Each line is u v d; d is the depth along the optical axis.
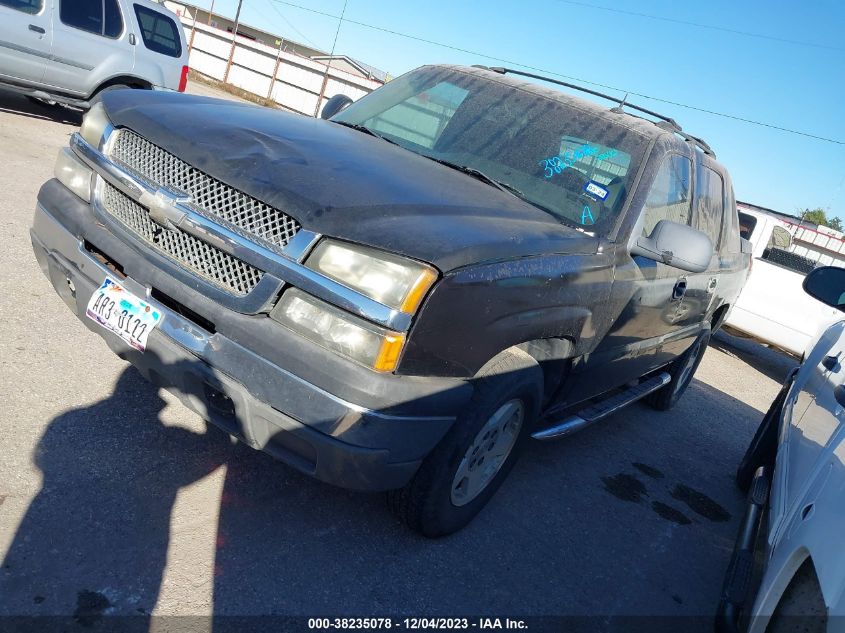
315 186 2.56
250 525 2.82
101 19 9.21
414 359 2.38
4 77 8.52
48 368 3.49
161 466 3.01
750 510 3.32
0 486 2.62
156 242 2.73
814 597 1.81
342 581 2.68
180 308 2.67
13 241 4.95
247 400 2.44
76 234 2.94
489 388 2.78
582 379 3.54
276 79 29.81
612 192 3.54
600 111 4.00
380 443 2.38
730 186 5.31
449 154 3.67
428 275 2.33
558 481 4.12
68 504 2.63
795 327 9.35
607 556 3.48
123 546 2.52
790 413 3.91
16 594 2.19
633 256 3.52
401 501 2.85
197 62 31.58
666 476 4.77
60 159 3.13
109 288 2.78
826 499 2.02
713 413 6.74
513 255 2.68
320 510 3.05
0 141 7.69
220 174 2.59
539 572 3.15
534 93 4.06
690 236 3.32
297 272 2.37
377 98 4.26
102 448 3.01
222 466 3.14
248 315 2.46
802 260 9.96
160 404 3.47
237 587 2.49
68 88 9.14
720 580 3.62
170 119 2.91
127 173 2.76
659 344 4.55
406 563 2.90
